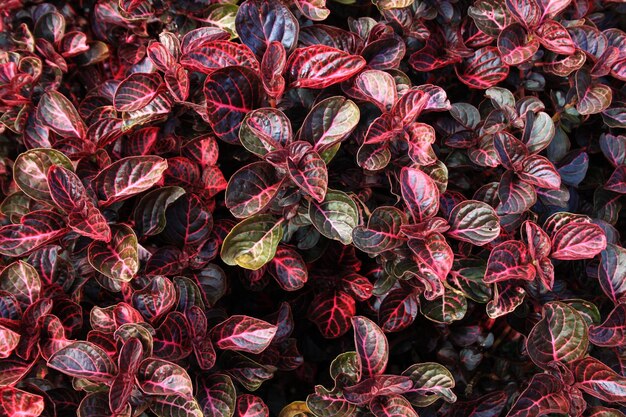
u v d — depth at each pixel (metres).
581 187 0.84
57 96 0.79
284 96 0.79
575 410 0.73
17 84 0.82
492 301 0.75
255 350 0.73
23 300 0.74
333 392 0.75
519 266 0.75
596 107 0.78
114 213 0.77
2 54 0.84
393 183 0.78
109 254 0.74
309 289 0.84
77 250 0.76
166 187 0.76
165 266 0.78
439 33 0.85
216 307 0.81
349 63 0.76
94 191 0.75
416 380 0.75
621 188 0.80
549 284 0.74
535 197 0.75
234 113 0.76
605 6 0.88
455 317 0.77
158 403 0.73
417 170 0.74
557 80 0.84
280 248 0.79
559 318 0.74
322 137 0.75
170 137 0.81
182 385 0.70
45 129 0.82
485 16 0.82
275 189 0.74
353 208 0.74
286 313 0.79
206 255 0.79
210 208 0.80
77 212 0.75
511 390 0.79
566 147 0.81
